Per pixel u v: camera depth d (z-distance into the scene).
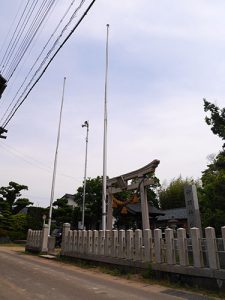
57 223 48.69
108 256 17.17
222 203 19.52
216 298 9.89
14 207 55.34
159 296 10.03
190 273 11.74
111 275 14.97
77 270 16.73
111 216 24.28
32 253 28.36
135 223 34.50
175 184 54.94
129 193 31.67
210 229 11.26
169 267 12.74
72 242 21.75
